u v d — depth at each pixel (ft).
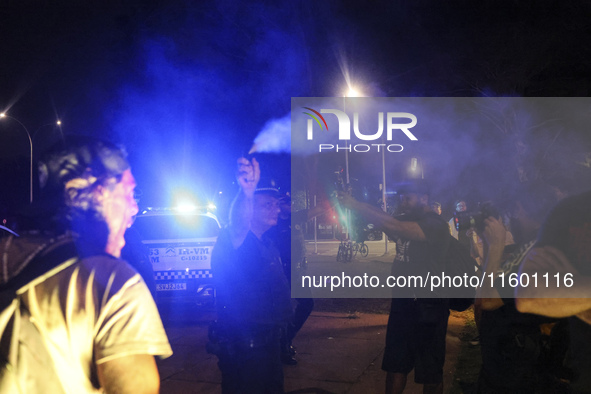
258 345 10.83
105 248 5.06
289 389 18.12
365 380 19.04
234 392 11.02
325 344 24.00
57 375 4.50
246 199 11.18
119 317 4.62
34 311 4.54
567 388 7.64
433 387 13.47
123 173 5.26
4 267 4.66
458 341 23.89
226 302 11.02
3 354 4.45
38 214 4.91
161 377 19.54
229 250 11.09
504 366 8.43
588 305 6.37
